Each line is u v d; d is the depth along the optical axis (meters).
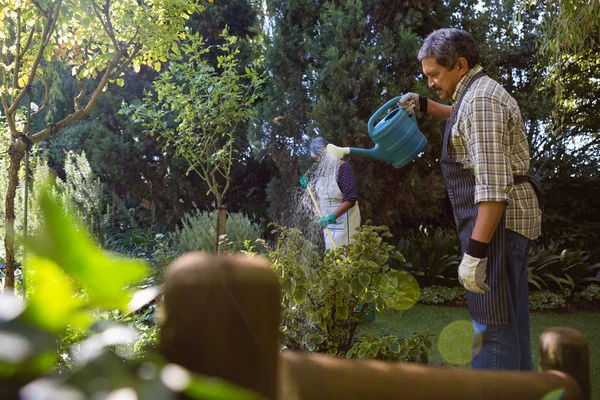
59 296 0.11
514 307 1.61
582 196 6.45
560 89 4.89
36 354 0.11
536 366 2.52
